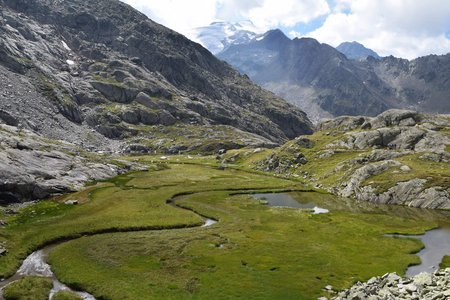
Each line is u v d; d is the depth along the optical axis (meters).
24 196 96.12
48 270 57.66
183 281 53.94
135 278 54.66
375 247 72.44
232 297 49.44
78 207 93.38
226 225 86.00
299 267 60.56
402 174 130.25
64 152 138.75
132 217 87.06
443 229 88.50
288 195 131.62
